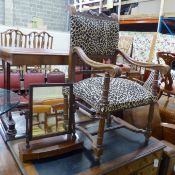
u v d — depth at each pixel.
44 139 1.18
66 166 1.08
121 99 1.09
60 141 1.18
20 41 3.15
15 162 1.09
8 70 1.41
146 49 3.39
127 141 1.39
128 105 1.10
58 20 4.57
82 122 1.57
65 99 1.20
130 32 3.69
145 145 1.35
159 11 3.24
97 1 4.00
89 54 1.33
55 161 1.10
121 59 2.64
